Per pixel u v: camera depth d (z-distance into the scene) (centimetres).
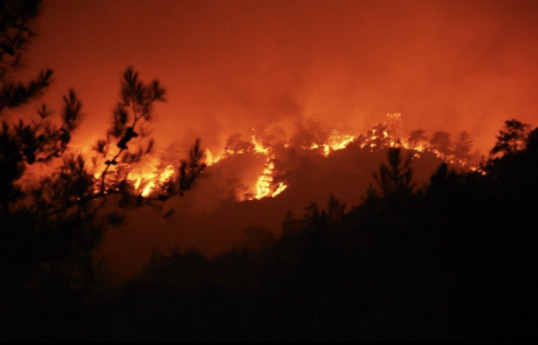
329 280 684
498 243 643
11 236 638
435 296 640
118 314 690
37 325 617
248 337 614
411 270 678
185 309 679
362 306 643
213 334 625
